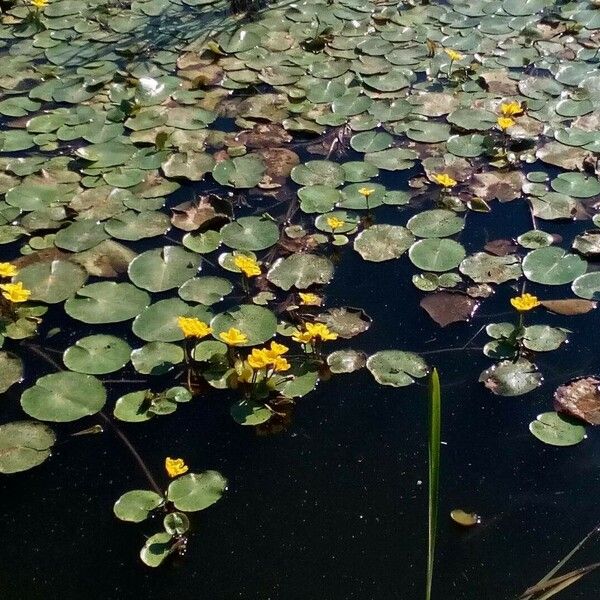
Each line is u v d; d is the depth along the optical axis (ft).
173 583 6.13
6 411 7.47
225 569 6.21
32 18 14.67
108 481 6.89
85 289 8.70
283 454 7.09
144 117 11.77
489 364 7.86
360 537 6.42
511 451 7.06
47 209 9.91
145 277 8.85
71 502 6.74
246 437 7.23
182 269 8.96
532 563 6.19
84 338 8.12
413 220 9.64
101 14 14.92
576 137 11.06
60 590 6.12
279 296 8.68
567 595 5.95
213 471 6.89
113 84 12.61
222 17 14.64
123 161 10.82
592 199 9.94
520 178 10.37
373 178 10.49
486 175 10.43
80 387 7.62
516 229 9.55
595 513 6.54
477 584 6.07
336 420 7.37
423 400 7.53
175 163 10.74
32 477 6.94
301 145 11.22
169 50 13.61
